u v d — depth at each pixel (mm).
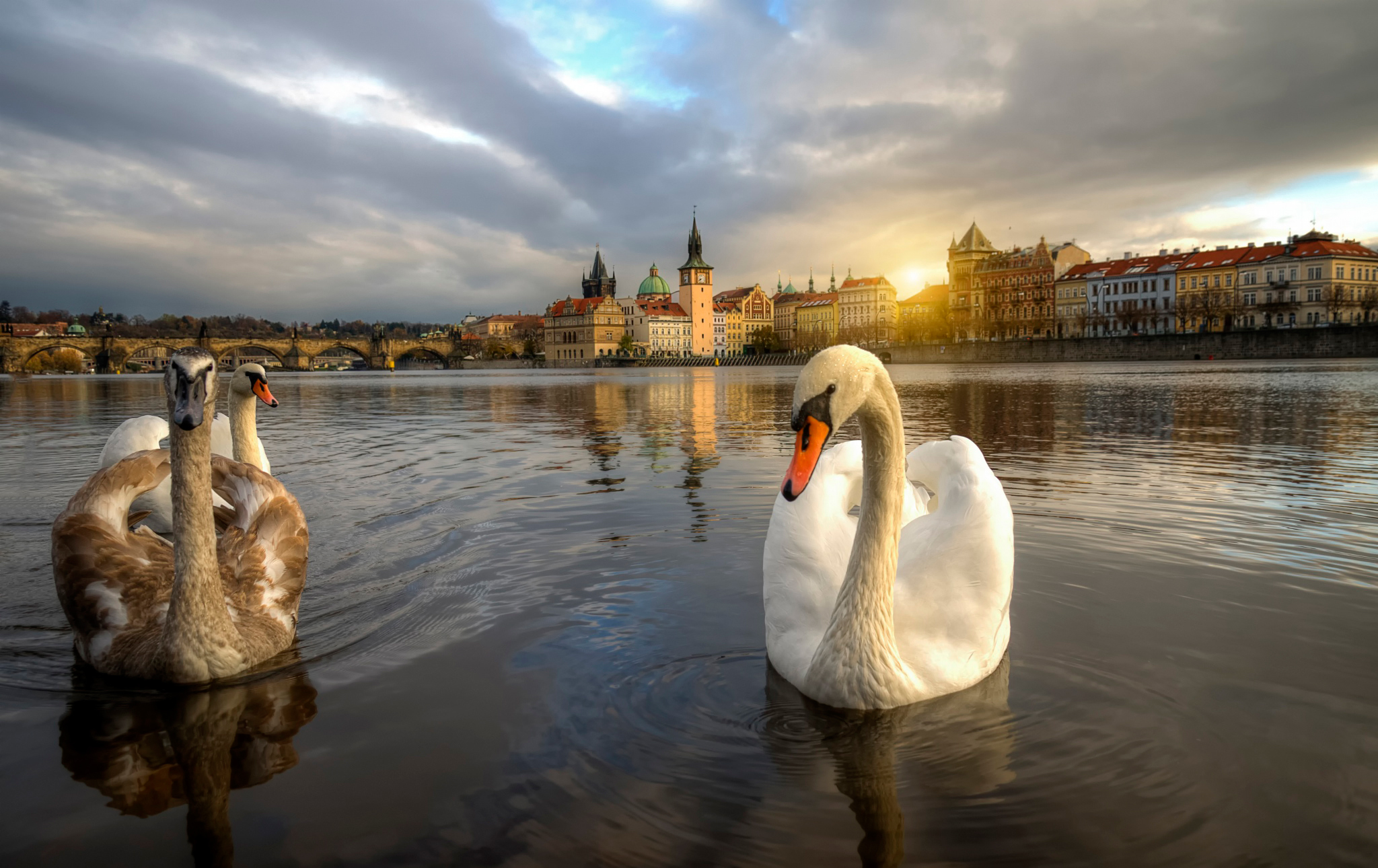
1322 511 7789
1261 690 3775
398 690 3932
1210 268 122625
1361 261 113562
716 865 2562
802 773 3121
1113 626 4648
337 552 6641
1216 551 6328
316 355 161625
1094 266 138625
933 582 3998
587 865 2561
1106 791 2959
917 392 33000
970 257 157250
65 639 4793
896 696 3582
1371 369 50062
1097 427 17031
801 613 4031
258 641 4285
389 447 14930
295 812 2891
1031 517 7617
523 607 5137
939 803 2908
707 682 3961
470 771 3148
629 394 38406
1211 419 18516
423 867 2564
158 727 3596
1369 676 3922
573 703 3740
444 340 178250
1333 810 2809
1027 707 3652
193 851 2676
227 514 5668
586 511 8234
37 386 56406
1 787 3102
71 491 9930
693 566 6035
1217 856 2568
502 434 17438
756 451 13453
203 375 3896
